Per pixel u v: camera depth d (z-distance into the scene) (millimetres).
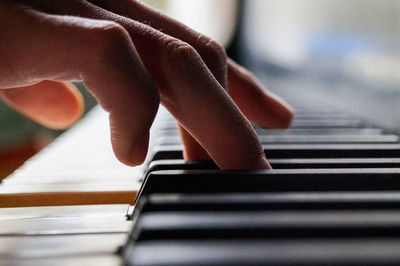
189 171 233
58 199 271
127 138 234
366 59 514
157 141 388
